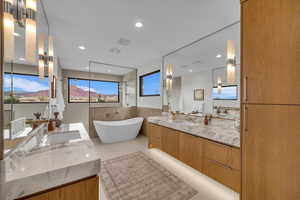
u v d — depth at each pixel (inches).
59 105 113.8
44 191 26.9
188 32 87.4
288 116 34.8
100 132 142.3
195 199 62.4
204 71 101.8
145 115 172.1
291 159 34.5
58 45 108.7
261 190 40.6
